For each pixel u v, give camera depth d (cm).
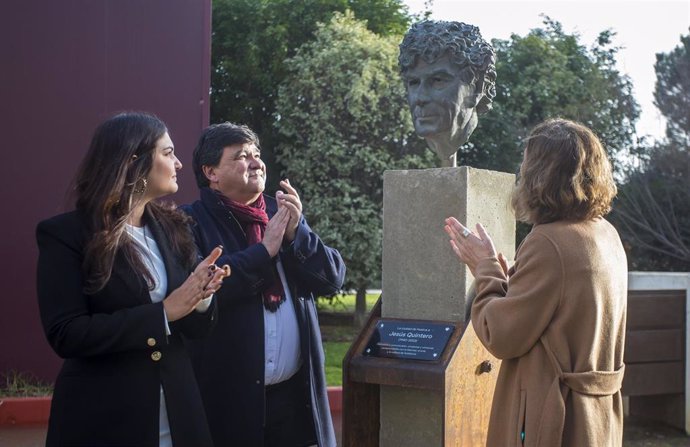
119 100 727
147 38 733
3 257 696
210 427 303
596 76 1413
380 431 341
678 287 596
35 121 705
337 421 652
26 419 612
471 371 317
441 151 345
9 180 698
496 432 252
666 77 1452
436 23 341
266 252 309
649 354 578
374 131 1213
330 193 1222
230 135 327
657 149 1385
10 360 695
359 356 329
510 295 244
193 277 242
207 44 747
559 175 245
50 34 708
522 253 246
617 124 1402
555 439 233
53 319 233
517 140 1351
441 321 324
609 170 251
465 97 338
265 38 1386
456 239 274
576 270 237
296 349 324
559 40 1448
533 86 1364
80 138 717
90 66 719
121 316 235
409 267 335
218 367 305
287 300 325
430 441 328
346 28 1235
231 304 308
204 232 319
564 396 236
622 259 254
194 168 340
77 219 244
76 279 238
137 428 238
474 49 338
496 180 336
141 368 242
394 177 340
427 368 307
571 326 239
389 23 1526
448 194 325
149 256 254
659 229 1296
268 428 320
